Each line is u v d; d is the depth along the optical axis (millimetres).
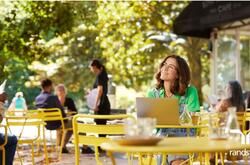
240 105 9680
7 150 7367
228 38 16000
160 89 6465
